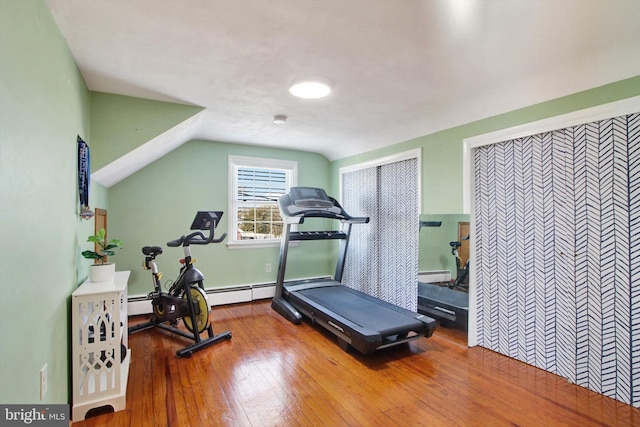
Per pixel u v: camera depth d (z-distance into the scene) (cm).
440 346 300
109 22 162
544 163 252
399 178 397
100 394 196
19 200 117
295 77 233
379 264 431
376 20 163
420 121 336
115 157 258
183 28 169
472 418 192
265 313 400
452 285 315
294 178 498
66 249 182
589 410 200
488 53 199
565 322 239
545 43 187
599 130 219
